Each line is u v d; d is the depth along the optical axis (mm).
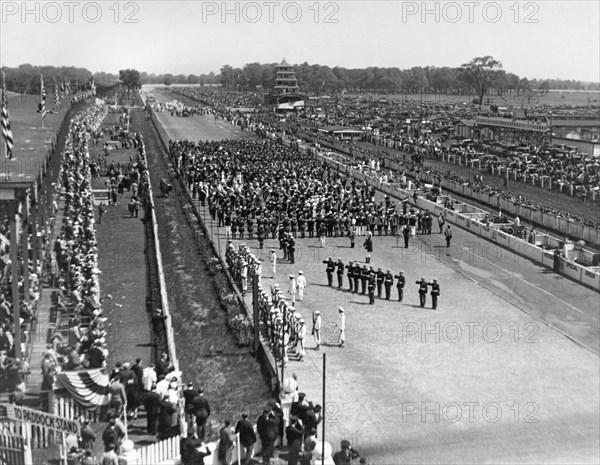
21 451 23938
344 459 25656
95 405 28719
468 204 83500
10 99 105500
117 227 69250
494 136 145250
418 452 28031
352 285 50406
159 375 31688
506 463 26906
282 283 51938
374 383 34688
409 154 129125
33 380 30484
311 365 36938
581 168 99188
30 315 35688
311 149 125438
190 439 25359
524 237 64625
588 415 31234
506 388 34219
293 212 68500
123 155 120188
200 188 79375
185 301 47500
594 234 63625
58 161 68500
